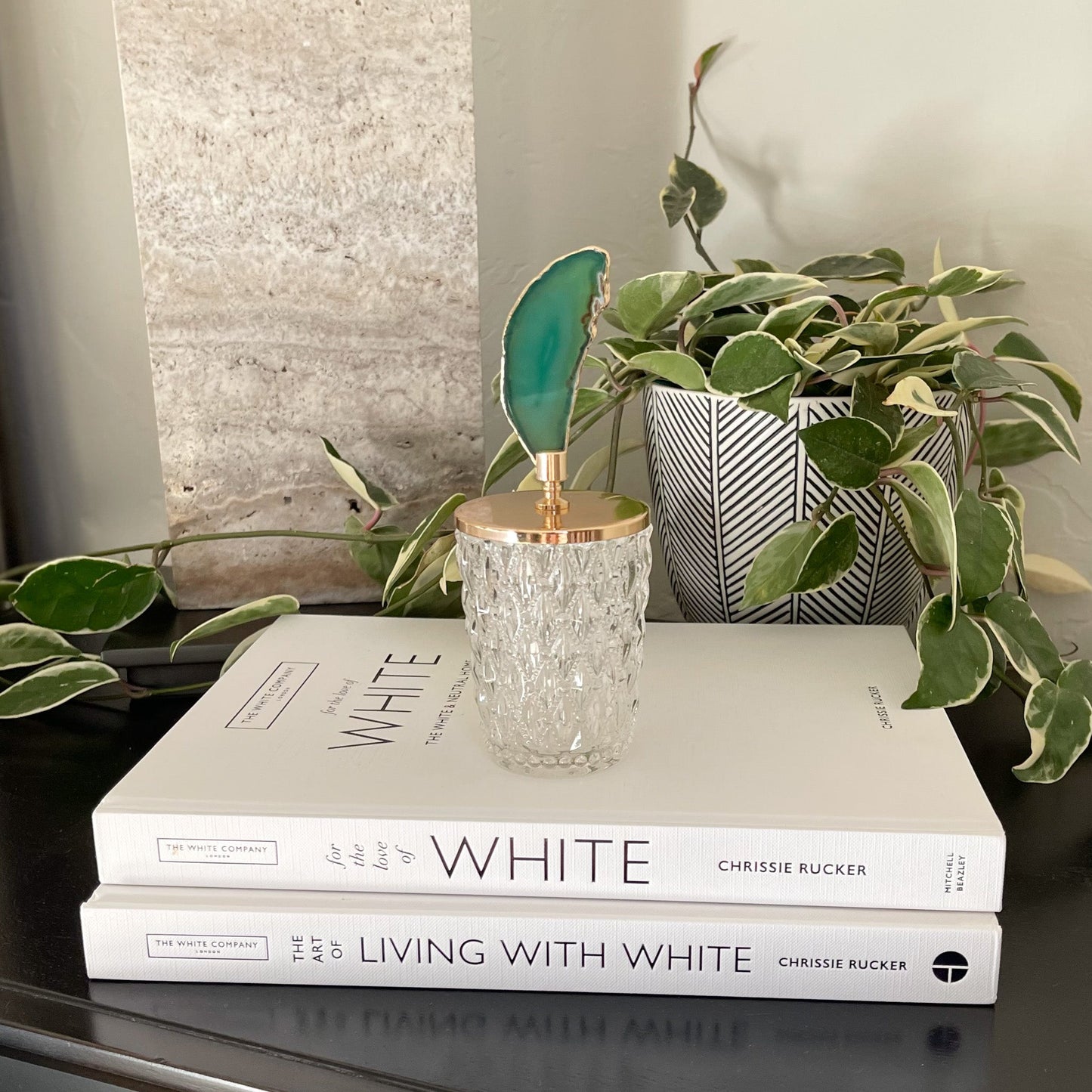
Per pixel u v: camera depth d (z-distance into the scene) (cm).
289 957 38
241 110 62
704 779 40
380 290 66
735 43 70
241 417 67
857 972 37
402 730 45
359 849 38
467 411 69
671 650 53
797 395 52
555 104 74
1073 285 65
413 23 62
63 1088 37
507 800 39
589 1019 37
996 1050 35
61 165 78
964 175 66
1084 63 62
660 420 58
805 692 48
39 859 47
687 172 66
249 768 41
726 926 37
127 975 39
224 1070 35
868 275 60
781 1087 34
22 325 82
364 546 67
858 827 37
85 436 84
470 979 38
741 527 55
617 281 77
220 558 70
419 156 64
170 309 65
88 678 57
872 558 56
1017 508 61
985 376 45
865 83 67
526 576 39
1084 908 42
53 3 74
